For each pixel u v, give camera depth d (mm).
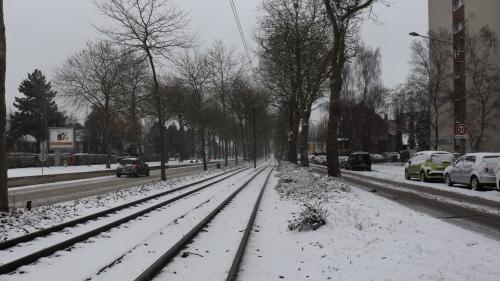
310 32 34344
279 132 79312
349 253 8297
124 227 12039
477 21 43969
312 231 10617
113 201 18250
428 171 27219
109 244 9836
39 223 11953
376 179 30859
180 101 55219
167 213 14945
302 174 25484
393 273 6785
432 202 16375
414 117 64188
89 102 54312
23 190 25766
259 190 23078
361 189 21500
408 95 54875
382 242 8812
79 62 55875
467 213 13445
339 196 16406
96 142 86000
